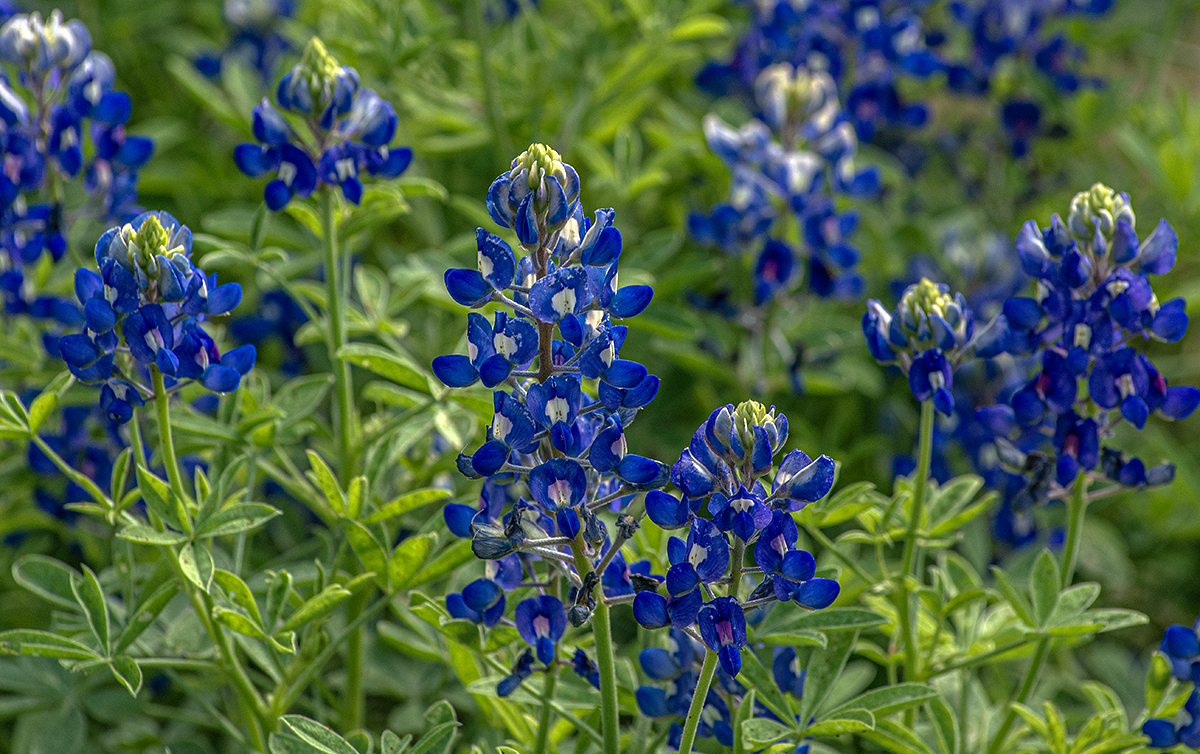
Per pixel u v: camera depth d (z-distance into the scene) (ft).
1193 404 11.15
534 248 8.45
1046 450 12.59
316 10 23.75
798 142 19.02
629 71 20.61
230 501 11.59
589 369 8.23
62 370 15.61
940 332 11.03
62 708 14.35
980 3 24.20
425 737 9.98
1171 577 21.36
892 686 10.59
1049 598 11.73
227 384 10.01
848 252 18.56
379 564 11.38
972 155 25.77
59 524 16.06
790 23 22.13
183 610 12.98
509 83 20.97
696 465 8.35
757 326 18.88
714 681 10.55
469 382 8.58
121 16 24.11
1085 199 11.04
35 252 14.37
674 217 22.21
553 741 11.71
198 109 24.08
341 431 13.12
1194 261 24.58
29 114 14.44
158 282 9.45
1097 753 11.65
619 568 9.64
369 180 15.98
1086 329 11.02
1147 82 31.27
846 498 11.83
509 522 8.51
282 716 9.86
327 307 13.43
